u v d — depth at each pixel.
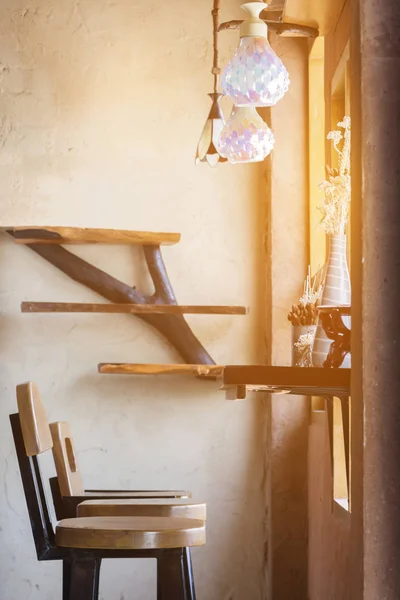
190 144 3.86
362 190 1.88
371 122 1.88
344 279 2.67
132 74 3.85
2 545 3.63
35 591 3.63
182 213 3.83
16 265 3.71
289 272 3.73
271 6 3.64
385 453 1.84
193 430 3.76
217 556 3.73
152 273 3.70
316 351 2.62
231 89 2.56
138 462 3.73
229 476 3.77
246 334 3.83
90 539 1.99
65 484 2.61
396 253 1.86
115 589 3.67
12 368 3.69
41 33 3.82
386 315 1.86
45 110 3.79
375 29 1.88
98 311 3.52
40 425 2.26
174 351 3.77
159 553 2.02
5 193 3.75
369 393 1.86
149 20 3.88
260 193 3.87
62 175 3.78
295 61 3.79
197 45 3.89
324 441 3.02
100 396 3.73
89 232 3.59
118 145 3.82
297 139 3.77
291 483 3.68
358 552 1.92
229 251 3.85
